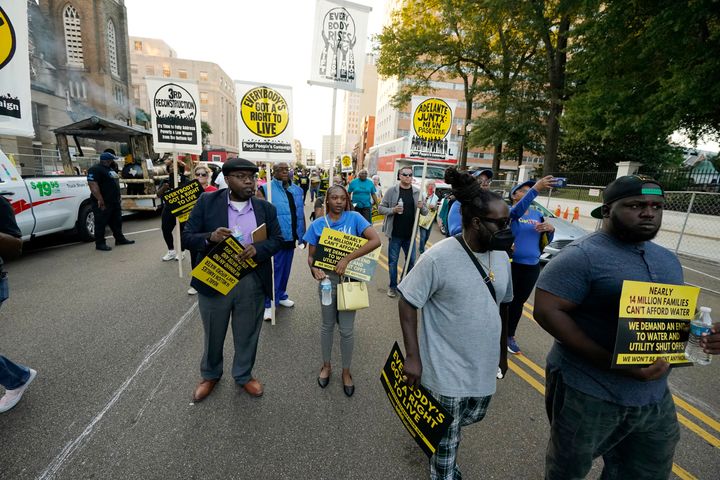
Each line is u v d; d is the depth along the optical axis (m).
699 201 9.43
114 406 2.61
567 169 23.83
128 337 3.65
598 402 1.50
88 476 2.02
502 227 1.57
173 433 2.38
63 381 2.88
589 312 1.53
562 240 6.38
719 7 8.23
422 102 5.43
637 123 10.66
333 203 2.91
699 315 1.50
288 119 4.30
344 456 2.25
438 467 1.84
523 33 18.03
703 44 8.84
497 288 1.69
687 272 7.64
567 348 1.62
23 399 2.64
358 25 4.46
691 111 9.88
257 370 3.19
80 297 4.68
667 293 1.46
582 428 1.55
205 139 47.56
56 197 6.70
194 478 2.04
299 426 2.50
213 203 2.63
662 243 10.27
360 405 2.75
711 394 3.16
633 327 1.40
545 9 15.52
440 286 1.65
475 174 3.33
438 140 5.55
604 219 1.57
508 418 2.70
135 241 8.05
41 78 31.67
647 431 1.57
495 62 21.55
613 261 1.46
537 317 1.58
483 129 21.52
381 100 64.31
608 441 1.61
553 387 1.72
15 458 2.12
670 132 10.16
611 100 11.62
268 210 2.77
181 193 5.32
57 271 5.72
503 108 20.73
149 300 4.65
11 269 5.76
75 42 34.44
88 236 7.78
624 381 1.47
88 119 9.61
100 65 35.59
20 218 5.91
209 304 2.58
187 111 5.32
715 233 8.87
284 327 4.09
